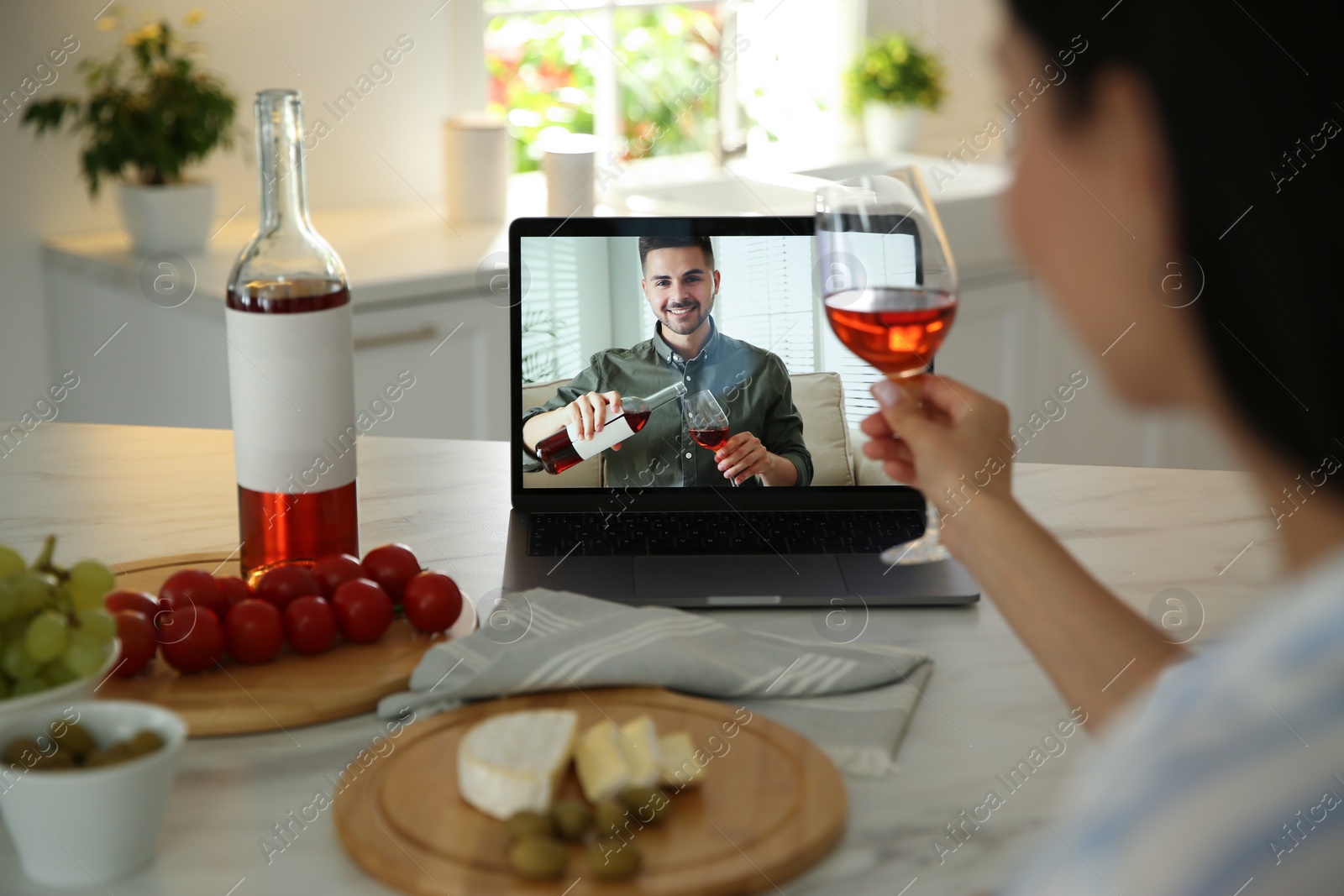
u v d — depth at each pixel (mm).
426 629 964
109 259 2404
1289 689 253
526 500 1195
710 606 1038
